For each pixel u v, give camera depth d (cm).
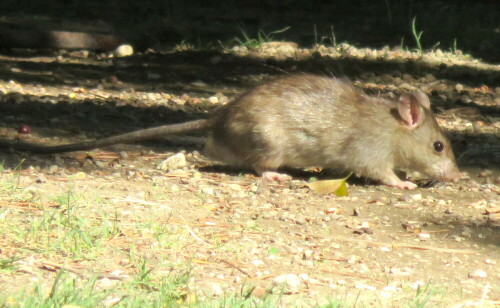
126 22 2662
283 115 1165
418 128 1169
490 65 2192
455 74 2064
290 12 2916
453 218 1018
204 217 970
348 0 3070
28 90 1792
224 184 1120
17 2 2939
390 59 2189
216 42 2433
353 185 1183
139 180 1120
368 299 759
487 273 845
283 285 763
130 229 901
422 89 1919
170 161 1206
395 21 2586
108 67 2116
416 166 1189
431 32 2456
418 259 877
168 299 722
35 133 1382
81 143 1230
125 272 793
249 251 868
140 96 1788
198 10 2867
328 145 1170
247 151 1173
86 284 750
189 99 1766
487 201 1102
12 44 2319
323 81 1199
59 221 889
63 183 1066
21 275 771
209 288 761
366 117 1170
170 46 2419
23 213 928
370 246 911
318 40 2466
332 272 830
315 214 1008
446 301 762
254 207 1023
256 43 2352
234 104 1189
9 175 1089
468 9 2783
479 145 1416
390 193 1136
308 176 1227
